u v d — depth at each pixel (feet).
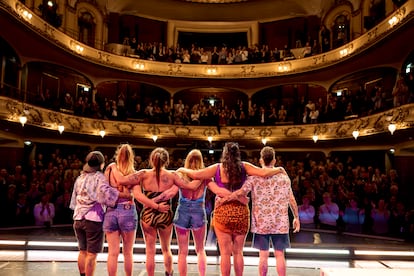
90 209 14.21
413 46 42.91
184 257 14.49
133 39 65.82
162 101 70.49
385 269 13.42
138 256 21.99
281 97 68.18
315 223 35.58
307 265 21.03
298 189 36.81
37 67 54.80
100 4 65.05
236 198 14.01
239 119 59.88
